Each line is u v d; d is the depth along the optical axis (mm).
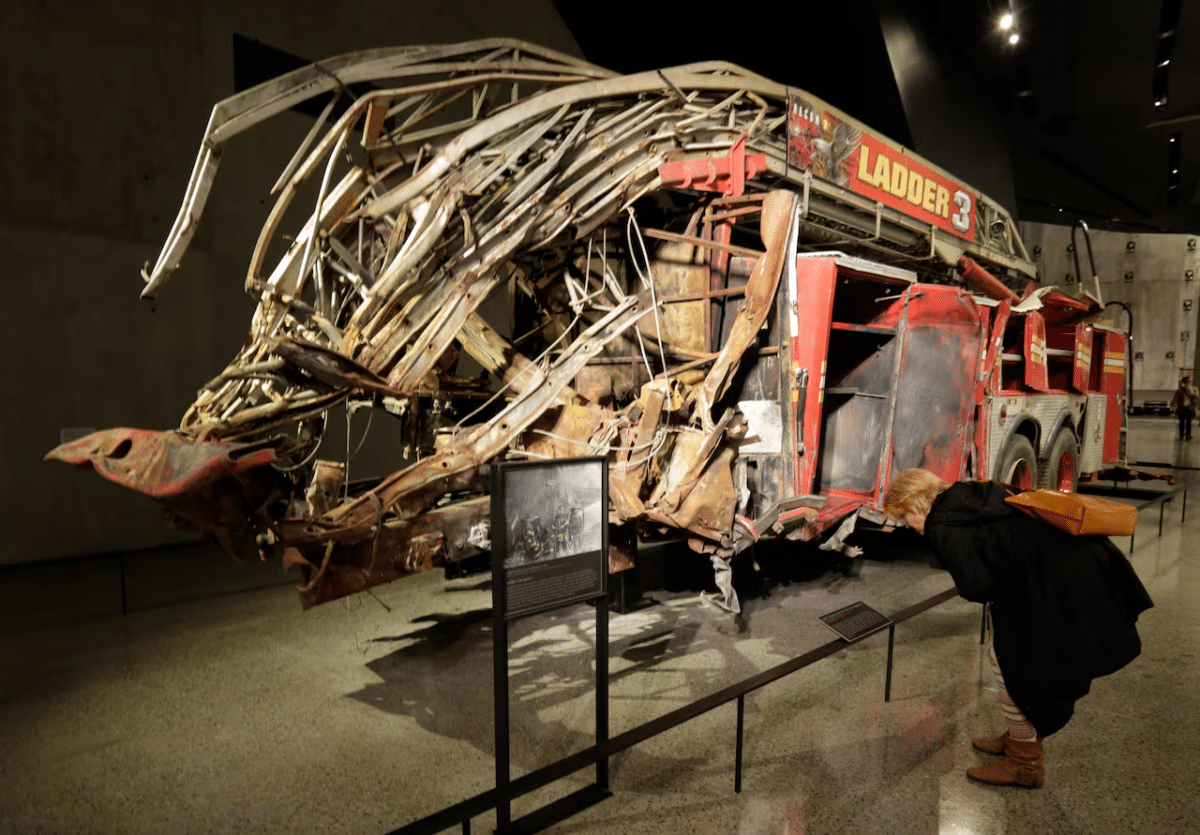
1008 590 2576
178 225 3340
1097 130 13258
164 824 2633
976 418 5742
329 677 4020
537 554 2535
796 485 4465
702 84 4285
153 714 3564
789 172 4777
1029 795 2793
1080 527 2445
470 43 3889
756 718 3428
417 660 4258
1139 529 8016
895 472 5254
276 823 2631
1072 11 9609
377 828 2594
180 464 2791
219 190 7250
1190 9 9492
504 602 2434
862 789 2822
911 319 5141
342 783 2904
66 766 3062
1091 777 2939
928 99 10102
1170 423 24438
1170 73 11180
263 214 7582
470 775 2961
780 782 2869
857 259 4586
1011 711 2809
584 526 2682
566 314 4898
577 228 4125
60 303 6438
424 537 3488
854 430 5441
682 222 4871
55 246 6387
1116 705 3641
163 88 6918
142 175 6848
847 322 5438
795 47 10070
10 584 6023
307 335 3797
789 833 2535
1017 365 6746
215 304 7328
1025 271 8281
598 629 2746
